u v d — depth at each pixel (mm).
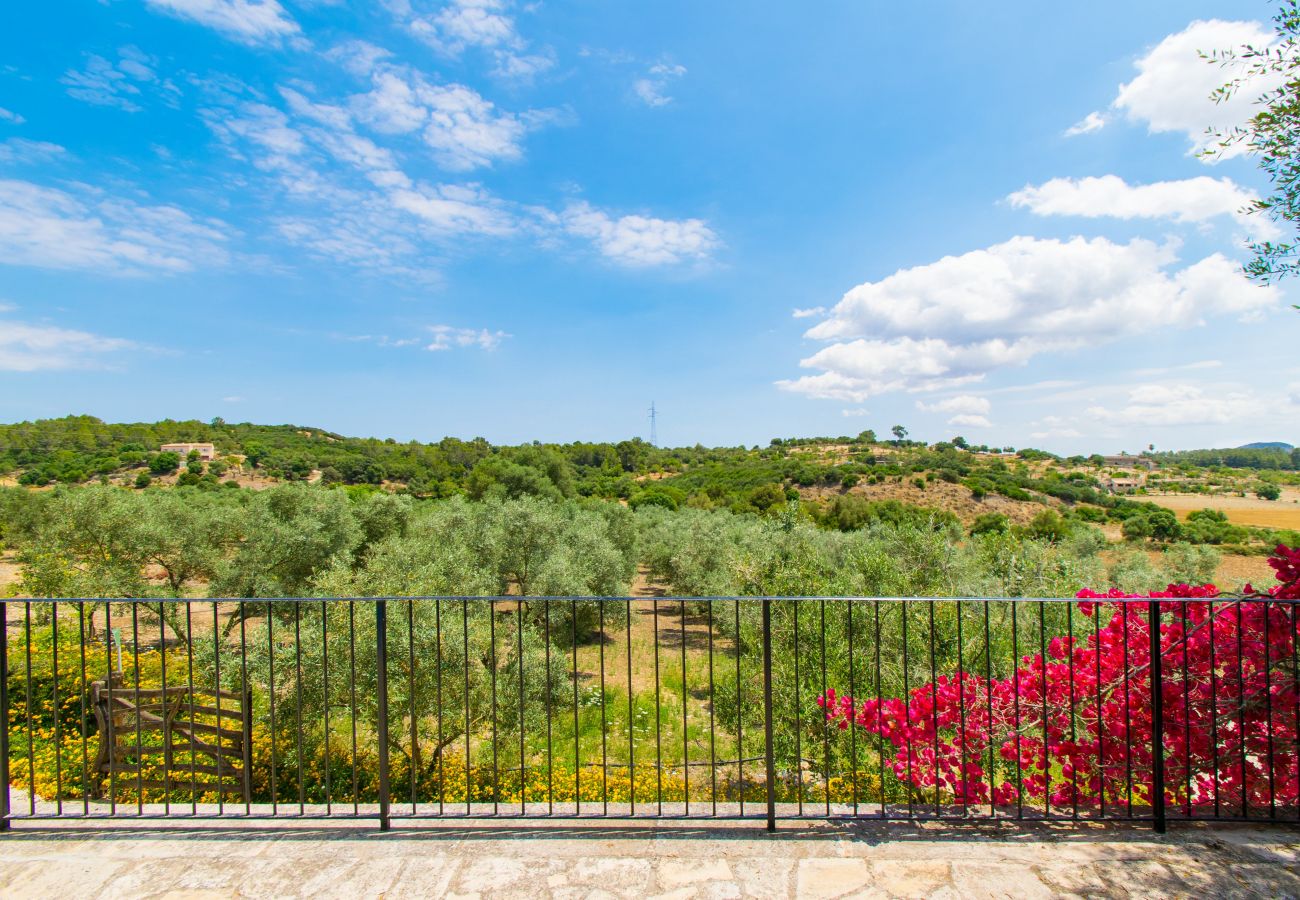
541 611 15578
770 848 2779
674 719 10930
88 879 2576
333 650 9078
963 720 3195
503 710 9383
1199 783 3635
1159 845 2805
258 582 17203
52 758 8148
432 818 3027
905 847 2787
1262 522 32312
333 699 8891
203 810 3121
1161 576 19172
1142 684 3713
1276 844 2807
